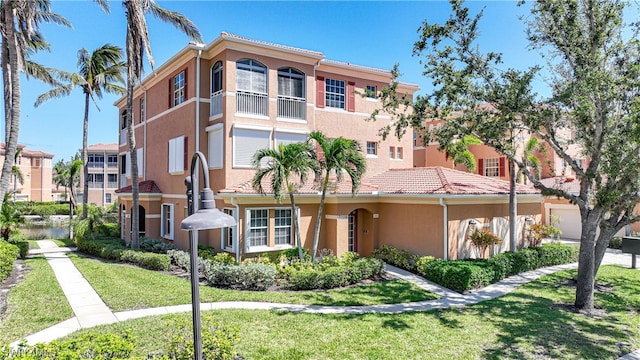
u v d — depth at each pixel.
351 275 13.73
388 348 8.11
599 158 11.62
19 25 16.06
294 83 18.92
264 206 16.33
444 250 15.68
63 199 66.75
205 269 13.83
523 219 19.48
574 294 12.91
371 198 18.39
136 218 18.83
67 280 13.80
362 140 21.55
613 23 11.18
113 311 10.23
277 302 11.25
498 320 10.07
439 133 14.12
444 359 7.71
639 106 9.91
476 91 12.39
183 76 19.56
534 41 12.42
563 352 8.23
